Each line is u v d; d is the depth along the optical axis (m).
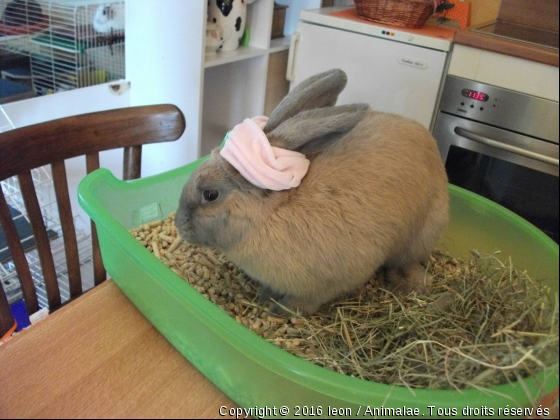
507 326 0.69
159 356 0.75
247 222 0.82
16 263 0.98
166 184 1.12
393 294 0.98
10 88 1.41
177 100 1.60
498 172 1.48
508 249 1.02
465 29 1.53
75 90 1.53
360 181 0.83
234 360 0.66
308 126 0.77
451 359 0.69
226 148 0.79
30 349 0.74
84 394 0.68
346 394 0.59
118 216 1.05
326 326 0.91
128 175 1.14
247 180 0.78
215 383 0.71
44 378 0.69
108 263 0.89
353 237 0.83
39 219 1.00
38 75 1.48
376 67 1.62
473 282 0.95
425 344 0.77
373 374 0.77
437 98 1.54
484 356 0.65
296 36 1.73
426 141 0.96
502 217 1.03
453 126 1.53
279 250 0.83
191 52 1.50
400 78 1.58
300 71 1.78
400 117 0.98
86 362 0.73
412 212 0.90
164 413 0.67
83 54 1.57
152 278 0.73
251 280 1.05
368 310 0.96
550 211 1.41
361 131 0.90
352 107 0.77
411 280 1.02
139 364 0.74
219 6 1.57
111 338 0.77
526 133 1.40
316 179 0.83
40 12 1.42
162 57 1.56
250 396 0.68
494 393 0.58
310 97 0.86
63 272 1.59
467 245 1.12
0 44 1.37
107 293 0.87
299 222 0.81
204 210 0.83
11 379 0.68
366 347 0.86
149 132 1.12
